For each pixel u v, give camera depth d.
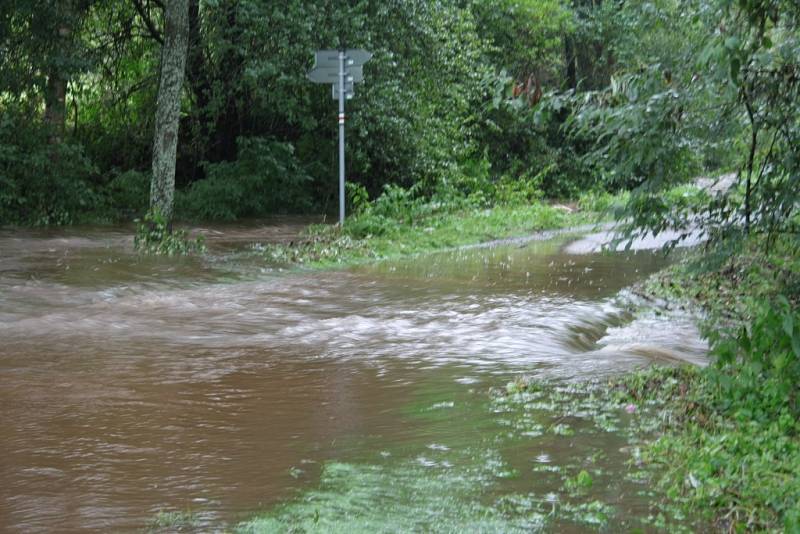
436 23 23.84
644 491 4.91
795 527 4.25
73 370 7.59
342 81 18.33
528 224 22.31
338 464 5.34
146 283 12.06
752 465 5.16
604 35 32.62
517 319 10.27
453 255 16.77
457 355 8.55
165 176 15.78
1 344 8.45
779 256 13.12
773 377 6.58
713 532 4.41
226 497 4.79
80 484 4.98
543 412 6.52
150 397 6.83
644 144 6.88
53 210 19.84
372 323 9.93
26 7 19.50
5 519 4.48
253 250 16.22
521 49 31.72
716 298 11.83
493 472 5.20
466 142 28.45
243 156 23.47
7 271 12.68
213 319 9.92
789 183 7.10
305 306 10.85
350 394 7.05
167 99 15.68
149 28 23.94
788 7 6.66
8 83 19.77
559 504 4.71
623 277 13.83
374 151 23.95
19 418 6.21
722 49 6.02
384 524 4.41
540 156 30.92
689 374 7.48
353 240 17.19
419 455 5.52
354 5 22.22
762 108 7.01
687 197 7.68
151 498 4.78
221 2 21.72
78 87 24.25
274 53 21.80
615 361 8.38
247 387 7.21
